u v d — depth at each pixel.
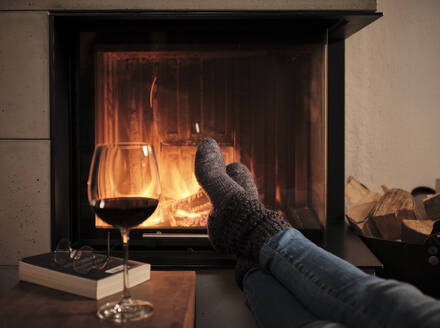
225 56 1.23
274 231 0.84
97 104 1.22
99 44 1.20
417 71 1.56
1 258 1.18
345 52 1.56
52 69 1.15
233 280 1.13
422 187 1.57
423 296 0.50
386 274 1.24
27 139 1.16
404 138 1.58
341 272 0.64
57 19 1.16
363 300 0.56
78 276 0.68
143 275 0.75
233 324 0.93
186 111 1.25
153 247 1.23
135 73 1.23
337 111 1.48
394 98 1.57
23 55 1.15
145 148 0.64
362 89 1.57
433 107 1.57
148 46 1.20
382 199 1.36
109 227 1.23
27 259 0.76
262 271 0.88
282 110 1.24
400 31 1.55
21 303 0.65
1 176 1.17
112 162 0.62
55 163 1.17
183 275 0.78
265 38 1.20
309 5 1.12
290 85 1.23
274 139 1.25
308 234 1.24
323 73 1.21
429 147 1.58
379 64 1.56
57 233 1.18
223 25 1.19
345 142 1.58
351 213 1.38
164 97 1.24
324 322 0.56
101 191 0.62
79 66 1.21
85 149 1.22
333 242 1.26
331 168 1.49
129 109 1.24
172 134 1.25
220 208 0.96
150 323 0.58
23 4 1.13
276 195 1.26
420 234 1.22
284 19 1.17
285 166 1.25
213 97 1.25
